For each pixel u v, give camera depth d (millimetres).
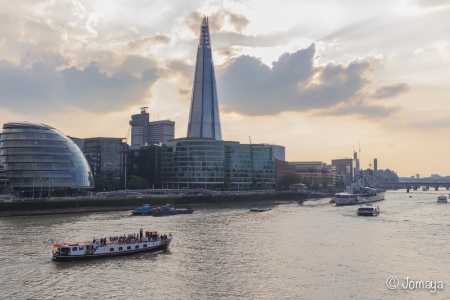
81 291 79438
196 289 80750
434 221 185125
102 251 104438
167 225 164125
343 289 81188
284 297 76625
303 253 110625
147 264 99125
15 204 197000
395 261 102562
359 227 162000
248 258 104812
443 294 78875
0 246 114375
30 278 87250
